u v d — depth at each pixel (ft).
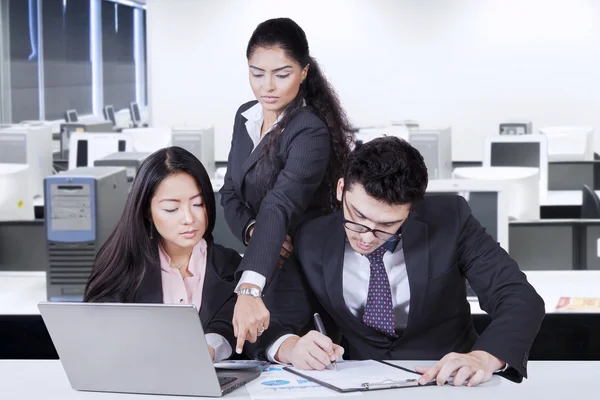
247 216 9.21
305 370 7.63
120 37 54.49
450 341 8.23
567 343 12.64
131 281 8.11
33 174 23.65
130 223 8.01
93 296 8.15
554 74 35.24
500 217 12.32
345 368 7.70
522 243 14.74
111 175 13.28
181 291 8.23
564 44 35.06
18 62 44.04
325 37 35.55
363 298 8.09
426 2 35.17
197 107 36.22
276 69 8.43
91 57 52.80
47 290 12.84
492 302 7.84
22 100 44.68
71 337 6.97
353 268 8.07
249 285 7.77
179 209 7.88
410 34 35.32
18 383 7.45
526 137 22.08
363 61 35.60
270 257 7.95
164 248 8.25
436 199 8.28
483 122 35.63
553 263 14.74
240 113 9.31
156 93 36.24
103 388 7.16
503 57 35.29
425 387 7.16
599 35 34.88
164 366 6.88
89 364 7.06
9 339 12.62
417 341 8.15
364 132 24.00
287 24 8.48
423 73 35.53
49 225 12.71
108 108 47.85
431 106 35.65
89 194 12.62
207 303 8.27
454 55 35.32
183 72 36.09
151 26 35.94
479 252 7.98
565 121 35.42
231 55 35.94
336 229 8.13
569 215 22.47
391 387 7.12
